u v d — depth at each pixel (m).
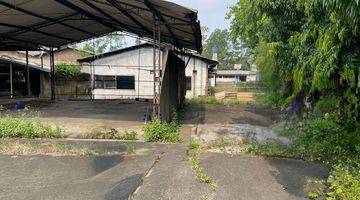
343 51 5.66
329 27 5.72
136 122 9.89
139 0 7.93
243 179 4.88
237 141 7.49
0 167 5.59
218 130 9.42
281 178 4.99
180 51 17.39
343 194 4.12
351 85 6.09
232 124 10.75
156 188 4.52
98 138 7.69
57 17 12.18
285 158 6.00
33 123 8.52
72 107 13.87
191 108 15.59
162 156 6.18
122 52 23.98
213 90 30.47
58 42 17.38
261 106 17.03
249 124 10.81
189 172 5.08
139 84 24.00
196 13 7.65
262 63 15.82
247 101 19.73
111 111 12.59
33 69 22.14
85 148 6.69
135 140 7.56
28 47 18.25
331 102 7.72
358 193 4.04
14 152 6.36
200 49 16.50
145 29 13.64
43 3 10.03
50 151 6.47
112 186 4.73
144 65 23.94
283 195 4.41
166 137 7.52
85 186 4.79
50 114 11.43
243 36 20.89
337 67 5.77
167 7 7.82
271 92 17.28
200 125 10.30
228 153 6.27
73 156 6.23
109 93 24.14
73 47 33.22
